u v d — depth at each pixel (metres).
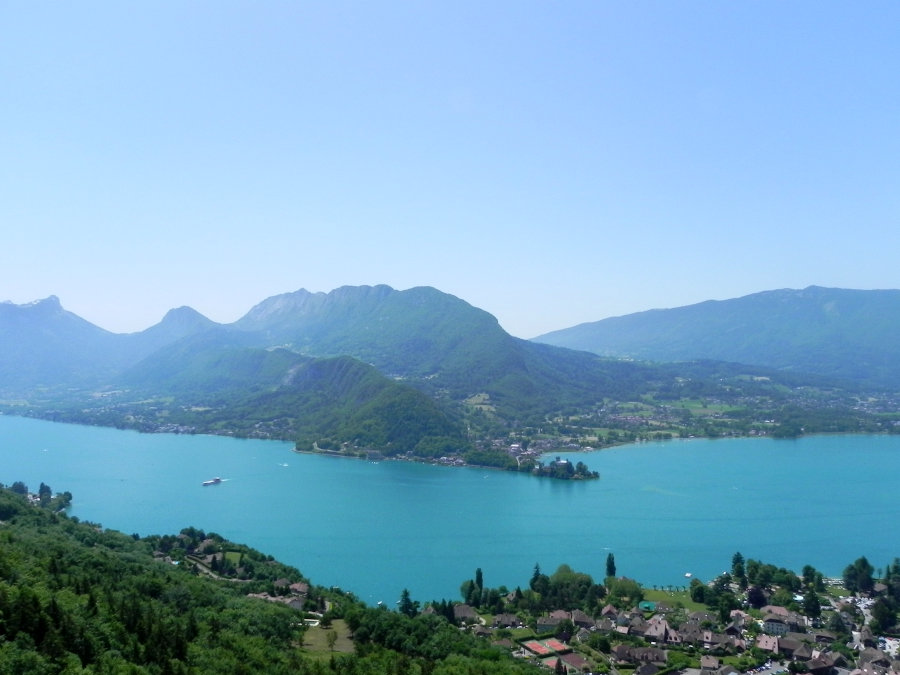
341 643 191.62
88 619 145.38
